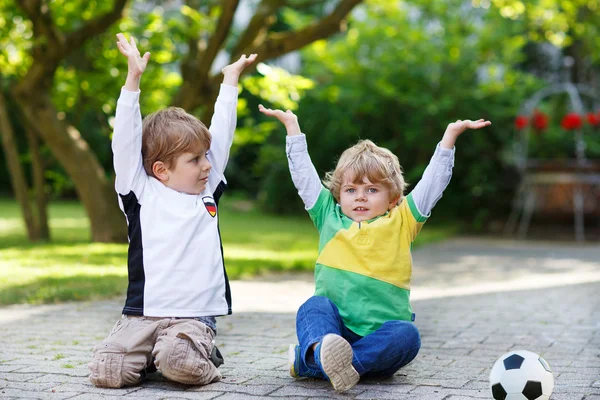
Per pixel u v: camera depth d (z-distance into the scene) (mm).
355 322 3652
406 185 3906
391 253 3682
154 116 3768
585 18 15719
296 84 11141
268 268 8562
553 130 15633
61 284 6895
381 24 16500
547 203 13797
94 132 19625
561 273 8922
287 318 5672
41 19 9594
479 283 8008
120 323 3627
